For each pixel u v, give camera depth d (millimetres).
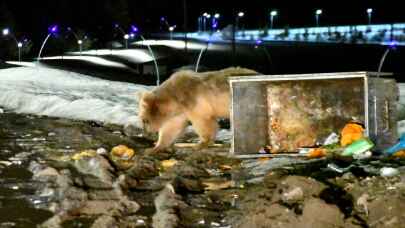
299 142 9414
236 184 7910
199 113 9719
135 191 7695
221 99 9742
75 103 13188
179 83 9742
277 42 47250
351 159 8578
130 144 10172
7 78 18688
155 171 8516
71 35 43750
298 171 8172
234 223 6816
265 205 7066
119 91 16047
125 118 11984
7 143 10062
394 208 6664
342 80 9352
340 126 9414
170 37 53375
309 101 9438
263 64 34906
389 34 45656
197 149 9727
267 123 9422
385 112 9164
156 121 9586
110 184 7828
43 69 20969
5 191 7621
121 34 50594
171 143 9734
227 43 47125
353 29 50438
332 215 6602
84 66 30422
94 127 11570
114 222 6766
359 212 6828
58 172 8156
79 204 7199
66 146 9891
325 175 7934
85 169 8359
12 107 13711
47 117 12688
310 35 51062
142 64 32000
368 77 8781
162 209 7074
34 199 7387
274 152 9211
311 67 33625
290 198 7164
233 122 9203
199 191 7703
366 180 7414
